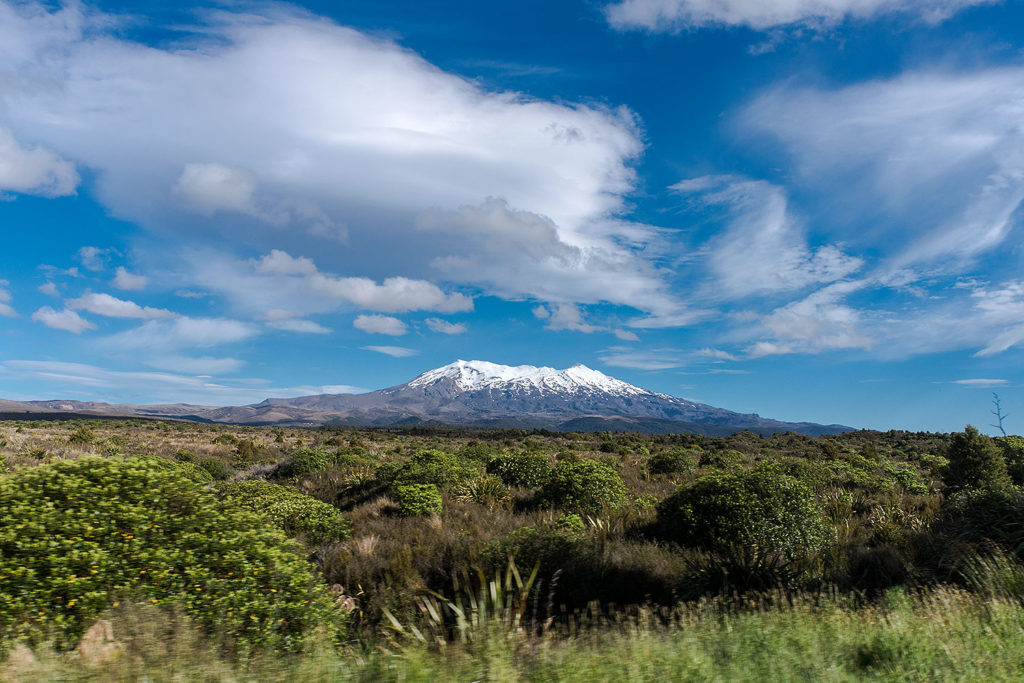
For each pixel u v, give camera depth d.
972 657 3.23
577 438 61.22
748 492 7.41
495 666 2.99
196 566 3.79
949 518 7.12
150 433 52.44
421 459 16.17
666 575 5.99
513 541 6.60
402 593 5.53
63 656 2.90
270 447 47.84
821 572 5.80
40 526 3.56
